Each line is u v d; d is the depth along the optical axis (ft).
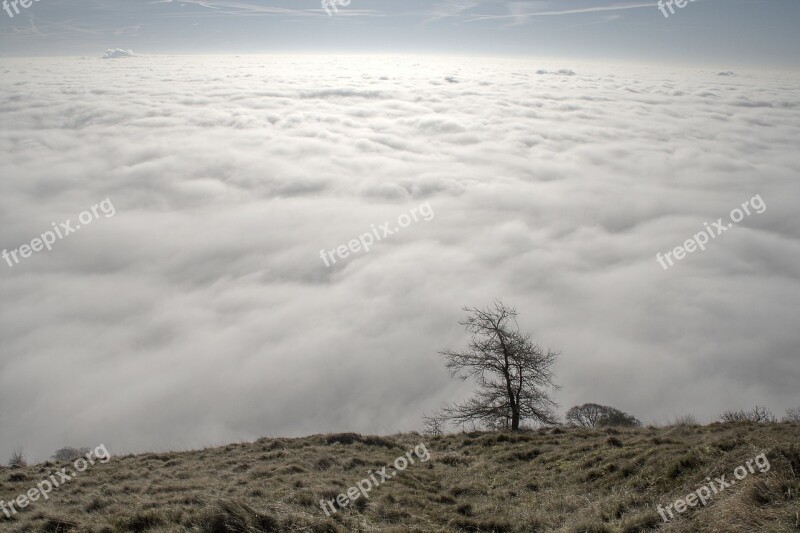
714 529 25.88
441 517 36.83
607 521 31.89
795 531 23.20
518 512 37.22
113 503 38.83
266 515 31.91
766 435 37.32
